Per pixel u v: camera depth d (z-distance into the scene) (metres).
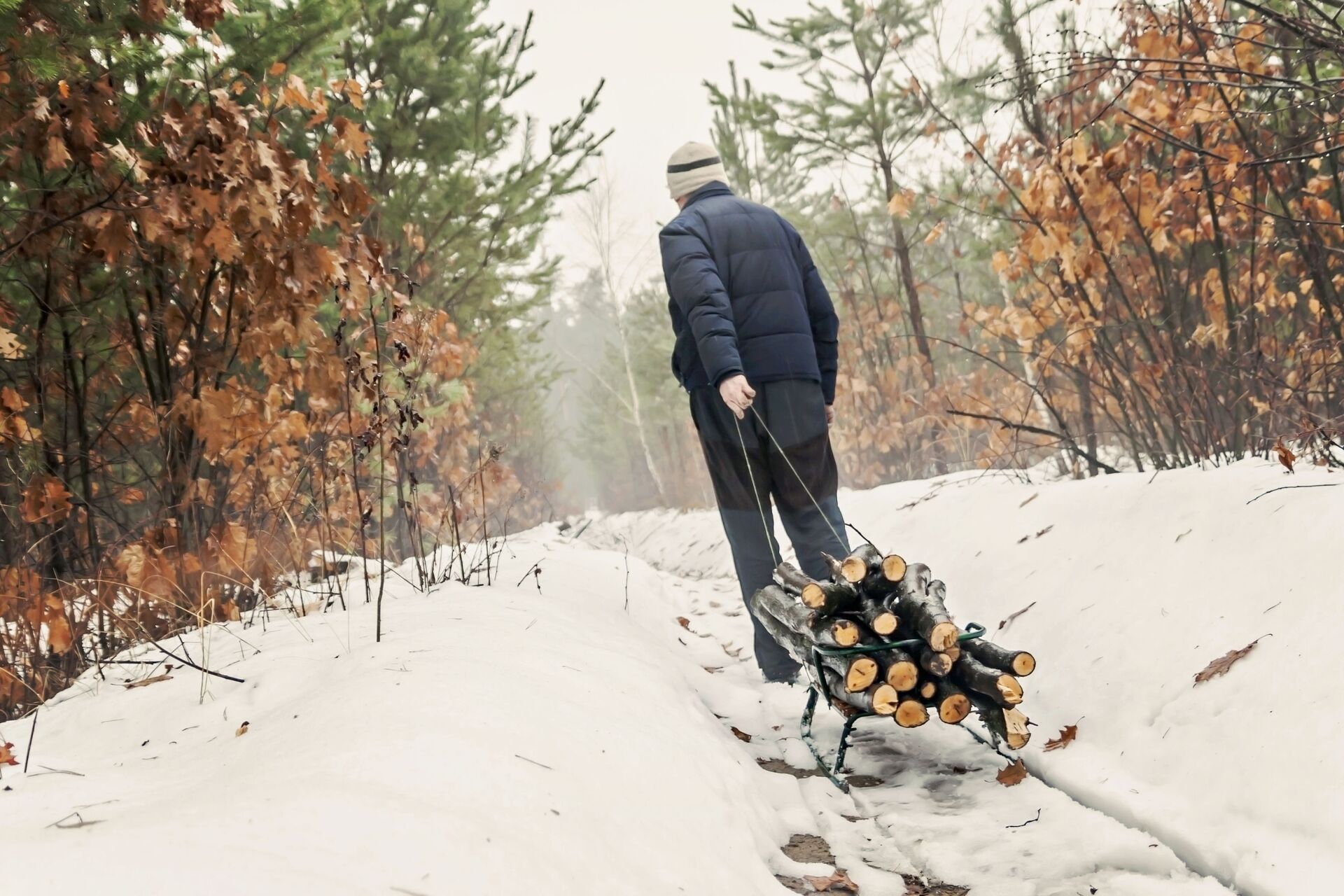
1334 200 3.83
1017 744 2.53
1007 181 4.98
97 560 4.04
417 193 8.91
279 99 4.02
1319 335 3.90
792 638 3.20
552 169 9.45
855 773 2.84
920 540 4.73
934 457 9.39
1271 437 3.70
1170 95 3.94
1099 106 4.65
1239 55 3.66
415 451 7.40
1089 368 4.88
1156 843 2.04
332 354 4.29
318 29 4.56
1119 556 3.11
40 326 4.04
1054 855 2.09
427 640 2.67
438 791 1.67
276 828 1.44
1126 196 4.21
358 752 1.78
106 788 1.94
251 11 4.66
